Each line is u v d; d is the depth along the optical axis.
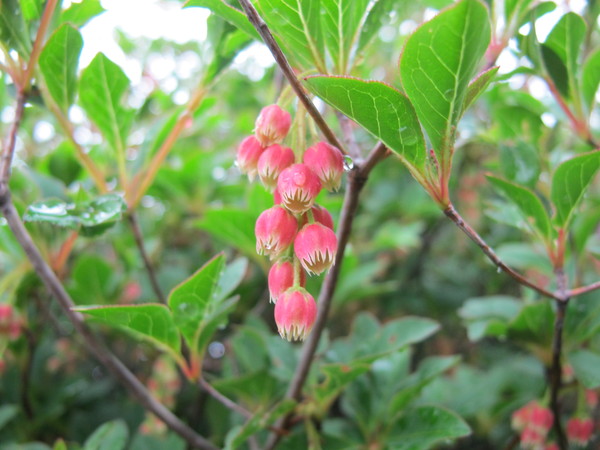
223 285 0.10
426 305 0.21
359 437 0.11
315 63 0.08
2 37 0.09
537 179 0.11
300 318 0.07
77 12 0.11
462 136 0.15
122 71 0.11
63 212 0.10
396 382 0.12
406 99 0.06
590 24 0.12
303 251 0.07
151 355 0.17
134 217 0.12
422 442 0.10
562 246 0.09
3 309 0.12
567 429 0.12
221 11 0.08
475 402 0.14
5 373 0.15
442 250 0.24
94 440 0.11
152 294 0.16
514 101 0.16
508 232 0.21
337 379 0.10
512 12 0.10
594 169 0.08
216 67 0.11
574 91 0.11
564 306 0.09
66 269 0.17
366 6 0.08
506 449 0.12
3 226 0.13
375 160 0.08
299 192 0.07
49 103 0.11
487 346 0.20
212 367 0.18
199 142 0.25
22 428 0.15
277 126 0.07
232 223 0.14
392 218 0.23
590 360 0.11
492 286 0.21
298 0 0.08
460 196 0.22
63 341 0.18
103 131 0.12
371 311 0.21
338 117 0.10
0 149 0.12
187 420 0.15
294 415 0.11
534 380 0.16
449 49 0.06
